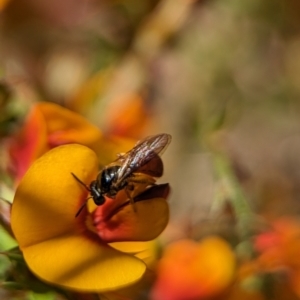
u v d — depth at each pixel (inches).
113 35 7.0
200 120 6.0
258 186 7.5
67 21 7.2
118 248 4.4
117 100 6.4
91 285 4.0
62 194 4.1
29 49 7.2
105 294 4.3
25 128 4.8
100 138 4.6
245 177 6.6
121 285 4.0
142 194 4.3
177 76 7.6
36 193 4.1
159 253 5.0
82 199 4.2
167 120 7.5
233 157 6.5
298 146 8.6
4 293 4.6
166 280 5.0
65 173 4.1
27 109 5.2
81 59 6.9
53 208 4.1
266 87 8.6
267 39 8.4
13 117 5.1
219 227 5.5
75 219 4.1
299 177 8.3
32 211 4.0
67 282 4.0
